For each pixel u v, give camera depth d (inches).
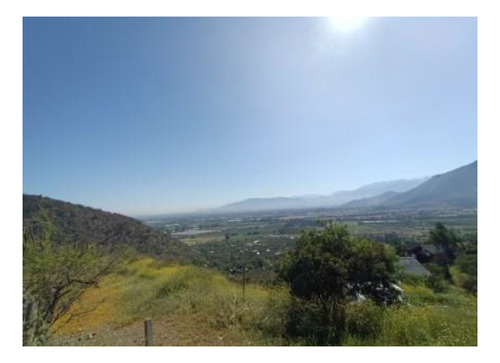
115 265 266.7
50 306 212.8
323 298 235.9
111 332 241.4
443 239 1165.1
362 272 239.6
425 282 682.8
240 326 233.9
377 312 223.6
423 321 214.7
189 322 250.7
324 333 208.2
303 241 266.4
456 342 186.5
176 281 372.5
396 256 251.4
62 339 215.2
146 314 279.6
